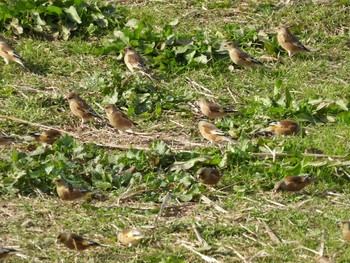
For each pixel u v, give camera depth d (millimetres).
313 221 12266
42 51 18141
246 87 17250
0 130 15102
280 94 16562
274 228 12125
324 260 10922
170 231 11984
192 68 17922
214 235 11922
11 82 16875
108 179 13359
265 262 11203
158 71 17766
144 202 12875
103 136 15242
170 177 13398
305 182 13031
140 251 11477
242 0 20781
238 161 13984
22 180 13109
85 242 11383
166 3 20719
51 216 12344
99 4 19859
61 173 13250
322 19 19859
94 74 17094
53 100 16156
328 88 17156
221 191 13203
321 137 14969
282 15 20094
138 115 16078
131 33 18531
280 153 14133
